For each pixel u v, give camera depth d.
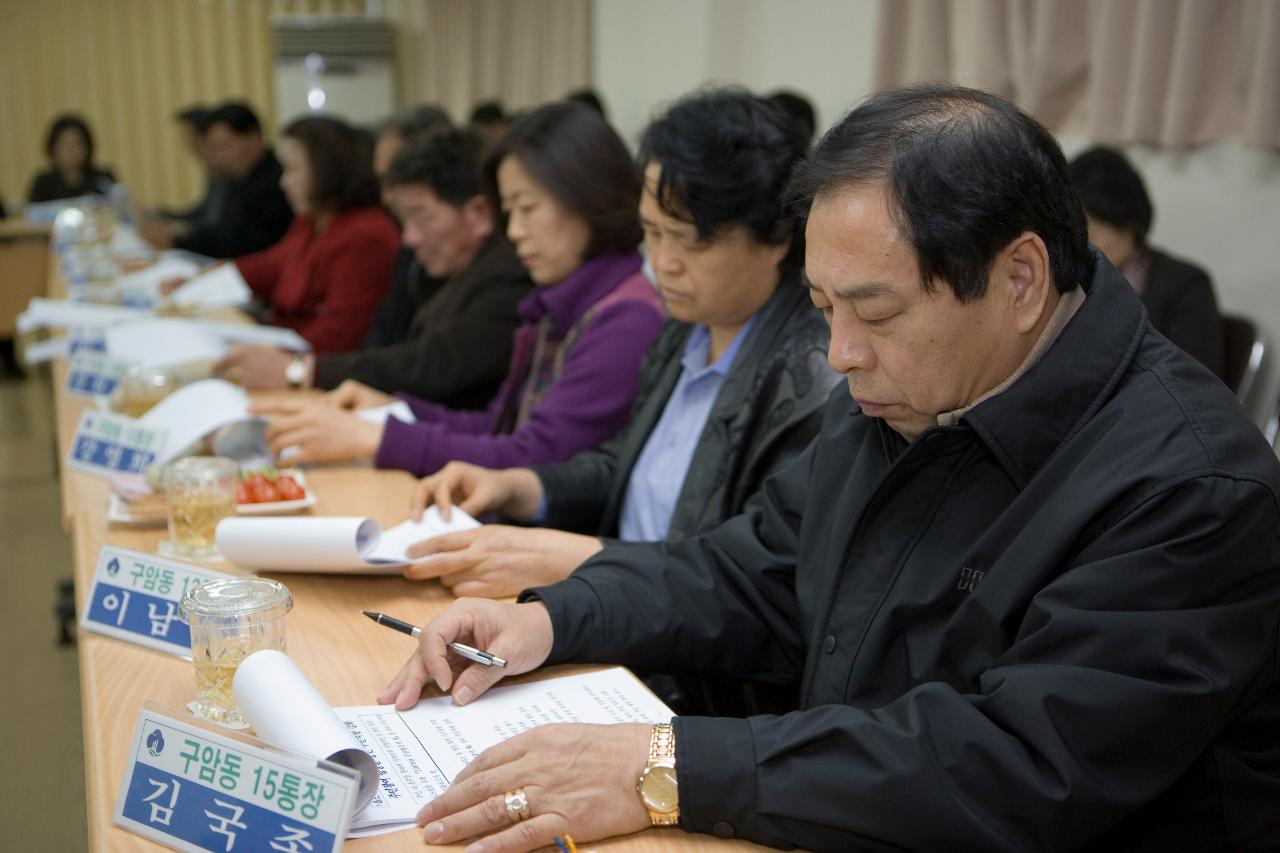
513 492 1.73
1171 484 0.90
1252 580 0.90
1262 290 2.62
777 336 1.55
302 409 1.91
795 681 1.28
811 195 0.97
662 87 5.48
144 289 3.55
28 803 2.35
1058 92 3.06
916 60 3.52
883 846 0.88
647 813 0.90
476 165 2.70
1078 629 0.88
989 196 0.90
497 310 2.61
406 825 0.88
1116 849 1.02
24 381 6.23
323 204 3.72
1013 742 0.87
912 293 0.93
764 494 1.30
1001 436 0.99
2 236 5.97
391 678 1.13
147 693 1.10
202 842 0.85
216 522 1.45
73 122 7.05
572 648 1.17
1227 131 2.67
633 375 2.03
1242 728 1.00
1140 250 2.54
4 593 3.46
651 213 1.56
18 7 7.76
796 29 4.43
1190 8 2.64
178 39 8.05
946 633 1.01
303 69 7.78
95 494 1.71
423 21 8.02
